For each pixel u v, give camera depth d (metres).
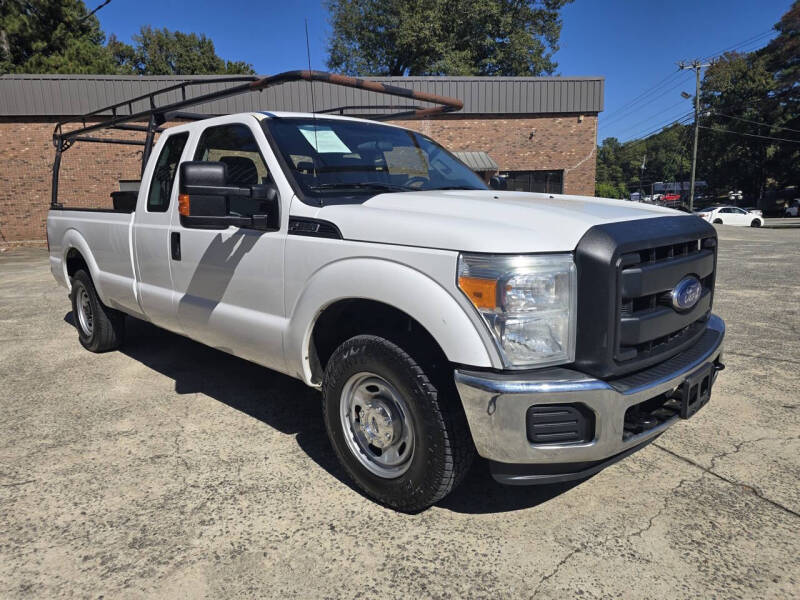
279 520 2.70
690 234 2.73
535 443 2.31
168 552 2.46
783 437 3.56
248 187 3.07
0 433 3.69
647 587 2.23
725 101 57.59
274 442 3.54
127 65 52.31
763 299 7.92
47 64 29.03
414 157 3.92
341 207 2.91
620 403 2.34
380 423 2.77
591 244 2.34
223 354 5.45
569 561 2.39
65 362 5.24
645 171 121.19
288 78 3.24
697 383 2.67
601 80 21.89
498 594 2.20
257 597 2.19
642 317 2.45
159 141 4.27
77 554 2.45
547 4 36.28
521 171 22.39
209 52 54.22
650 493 2.93
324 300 2.84
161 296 4.11
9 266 13.88
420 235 2.50
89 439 3.59
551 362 2.34
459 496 2.95
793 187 59.69
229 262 3.45
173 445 3.50
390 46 34.47
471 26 34.31
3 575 2.31
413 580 2.29
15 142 19.59
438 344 2.49
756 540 2.53
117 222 4.61
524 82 21.69
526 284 2.27
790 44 53.47
